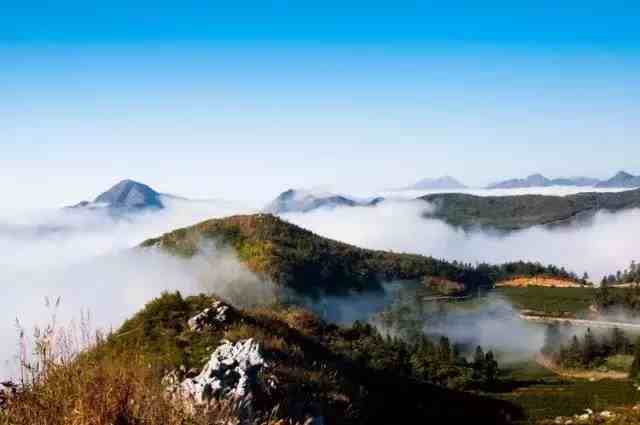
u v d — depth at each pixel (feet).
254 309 77.15
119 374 18.81
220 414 19.80
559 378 420.77
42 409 15.90
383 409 62.64
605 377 417.69
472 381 287.48
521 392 288.30
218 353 49.01
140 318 61.00
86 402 16.25
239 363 45.52
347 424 48.11
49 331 17.25
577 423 144.15
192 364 49.08
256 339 56.65
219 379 42.34
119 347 50.96
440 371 283.38
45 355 16.89
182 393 20.25
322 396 49.29
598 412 163.94
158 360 47.62
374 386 73.36
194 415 18.67
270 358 51.96
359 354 97.35
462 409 104.37
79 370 17.58
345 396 52.03
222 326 60.70
